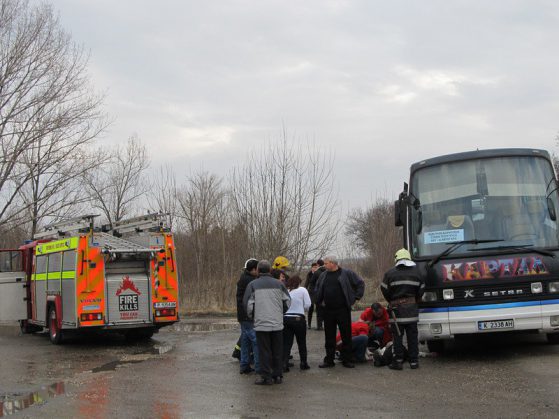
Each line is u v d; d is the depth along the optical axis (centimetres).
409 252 1140
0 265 1842
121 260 1520
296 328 1076
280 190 2578
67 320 1509
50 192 2697
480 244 1097
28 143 2591
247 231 2580
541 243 1084
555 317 1051
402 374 1005
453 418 717
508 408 752
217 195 2809
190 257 2670
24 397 902
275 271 1128
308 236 2542
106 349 1453
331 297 1084
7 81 2583
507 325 1055
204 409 802
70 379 1047
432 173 1173
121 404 841
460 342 1379
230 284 2566
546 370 962
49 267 1644
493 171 1137
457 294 1076
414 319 1051
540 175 1129
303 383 962
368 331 1175
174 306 1544
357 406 793
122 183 3588
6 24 2594
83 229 1491
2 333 1953
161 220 1563
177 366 1162
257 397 869
